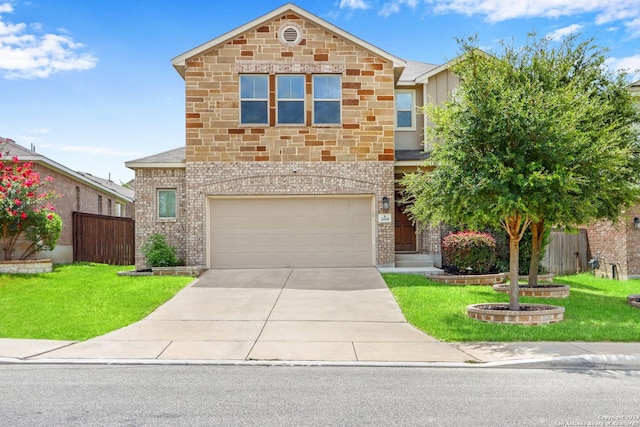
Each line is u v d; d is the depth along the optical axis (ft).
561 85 40.16
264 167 54.39
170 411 18.51
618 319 35.12
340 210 55.47
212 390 21.15
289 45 54.49
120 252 77.82
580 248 67.05
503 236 53.98
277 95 54.65
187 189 54.13
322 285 46.34
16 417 17.84
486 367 25.07
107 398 20.03
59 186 70.59
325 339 30.48
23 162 61.72
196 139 54.19
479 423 17.37
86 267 61.05
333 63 54.65
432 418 17.83
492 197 32.78
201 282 47.75
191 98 54.13
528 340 29.78
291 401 19.72
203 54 54.29
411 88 63.31
